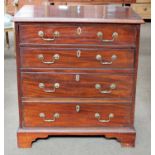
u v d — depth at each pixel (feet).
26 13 7.54
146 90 11.05
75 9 8.22
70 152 7.68
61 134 7.78
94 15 7.50
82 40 7.20
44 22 7.04
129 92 7.61
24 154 7.59
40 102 7.62
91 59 7.35
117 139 8.00
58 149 7.80
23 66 7.37
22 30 7.11
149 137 8.37
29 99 7.60
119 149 7.85
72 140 8.18
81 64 7.38
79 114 7.74
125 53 7.33
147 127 8.82
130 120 7.81
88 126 7.84
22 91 7.54
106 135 7.82
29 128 7.78
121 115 7.77
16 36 7.15
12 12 13.25
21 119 7.74
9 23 12.86
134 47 7.29
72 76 7.47
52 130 7.75
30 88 7.52
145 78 12.03
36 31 7.13
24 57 7.30
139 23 7.08
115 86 7.55
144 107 9.88
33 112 7.70
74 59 7.34
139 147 7.95
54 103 7.64
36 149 7.79
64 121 7.79
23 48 7.24
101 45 7.25
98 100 7.65
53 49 7.26
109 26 7.13
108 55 7.33
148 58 14.14
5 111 9.45
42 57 7.30
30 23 7.06
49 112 7.70
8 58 13.73
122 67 7.43
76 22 7.03
